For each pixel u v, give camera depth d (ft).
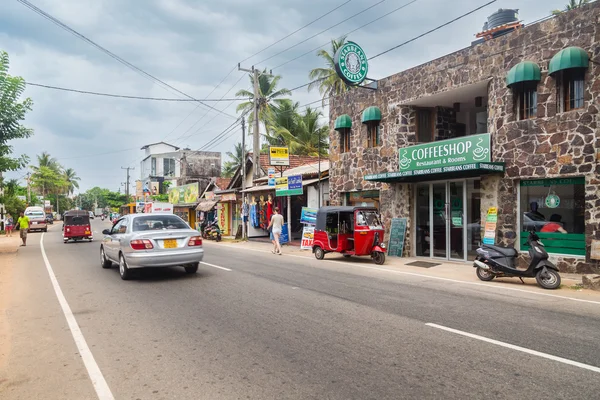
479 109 53.67
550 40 36.63
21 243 82.89
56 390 13.57
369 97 55.72
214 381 13.94
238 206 94.63
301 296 26.94
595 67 33.78
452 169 39.91
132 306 24.89
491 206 40.81
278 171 79.66
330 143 62.64
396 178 47.47
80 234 83.30
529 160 37.83
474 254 43.42
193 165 162.71
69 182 294.25
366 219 44.42
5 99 54.34
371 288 29.68
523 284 31.35
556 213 36.60
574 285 29.78
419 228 50.03
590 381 13.47
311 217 60.13
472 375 14.05
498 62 40.60
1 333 20.06
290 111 109.60
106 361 15.99
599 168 33.35
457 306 24.02
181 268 40.04
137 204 174.19
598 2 33.68
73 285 32.60
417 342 17.54
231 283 31.83
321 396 12.66
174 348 17.28
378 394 12.73
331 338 18.21
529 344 17.16
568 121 35.27
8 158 56.65
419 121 52.21
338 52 49.70
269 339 18.19
